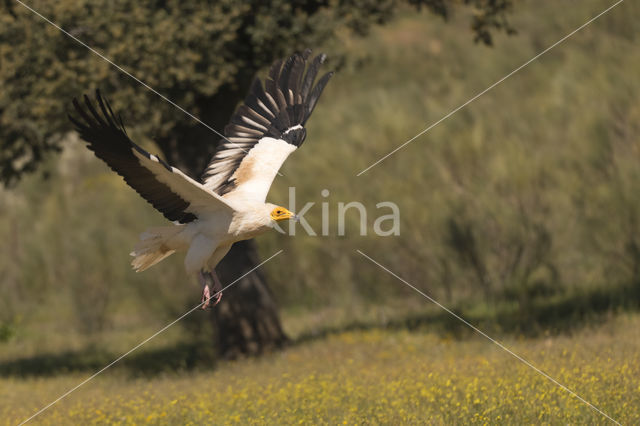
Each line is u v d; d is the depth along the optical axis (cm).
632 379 802
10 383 1326
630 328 1199
